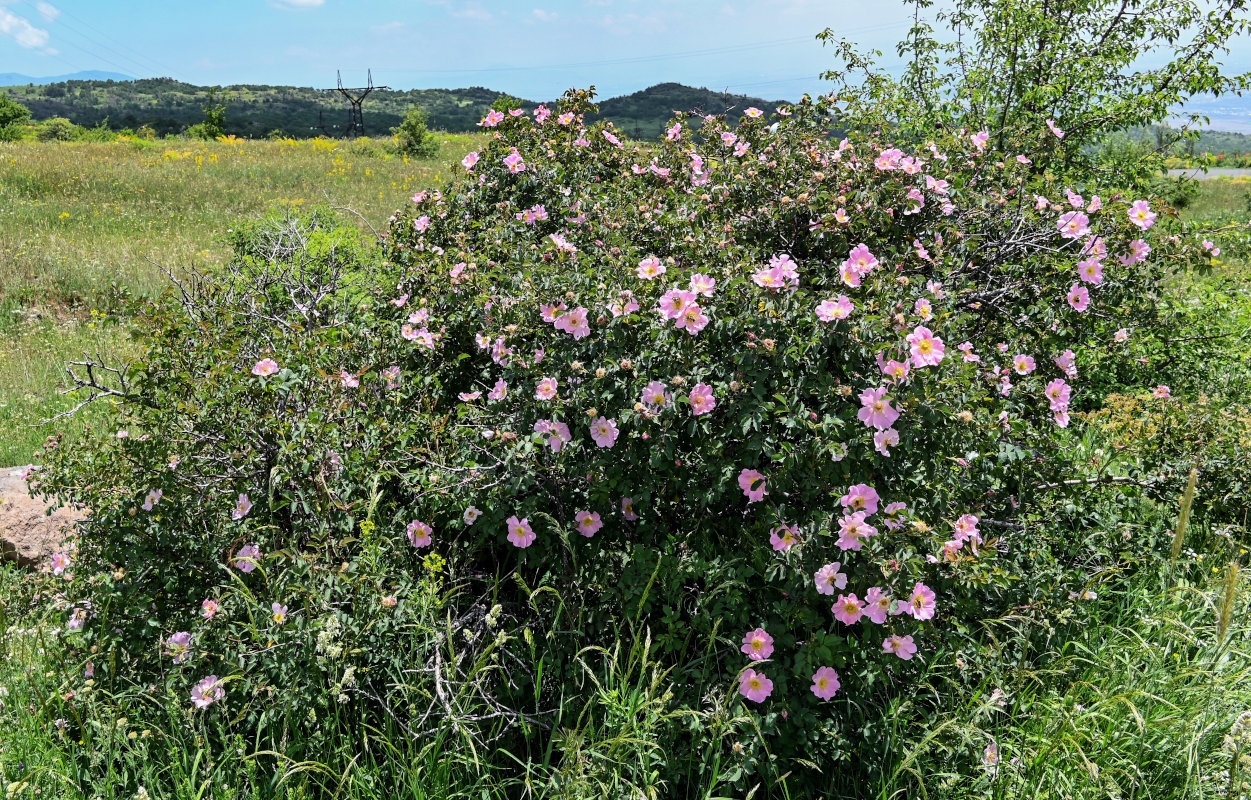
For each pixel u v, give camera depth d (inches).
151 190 566.3
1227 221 505.0
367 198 622.8
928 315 99.6
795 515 93.8
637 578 95.4
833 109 159.5
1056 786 86.4
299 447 99.4
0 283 315.9
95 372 225.9
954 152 149.5
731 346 95.7
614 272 104.3
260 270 148.9
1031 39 234.5
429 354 123.3
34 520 148.0
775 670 88.9
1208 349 180.9
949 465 106.6
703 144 164.7
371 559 90.6
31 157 701.9
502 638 87.3
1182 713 93.7
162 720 94.0
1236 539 126.0
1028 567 113.3
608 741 79.0
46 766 88.3
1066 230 129.1
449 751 86.0
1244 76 219.9
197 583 103.0
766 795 87.6
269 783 85.4
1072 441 153.7
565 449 96.2
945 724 81.6
